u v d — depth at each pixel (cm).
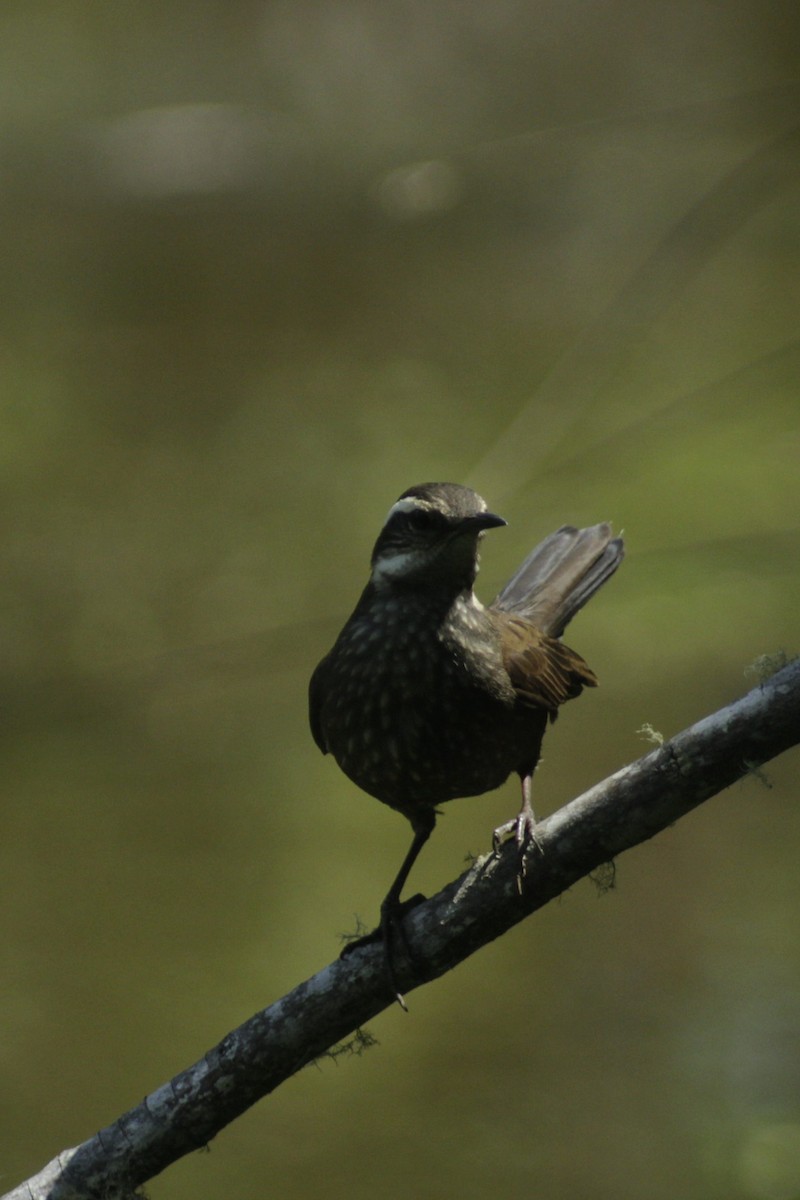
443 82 1800
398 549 741
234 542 1573
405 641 731
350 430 1702
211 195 1853
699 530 1316
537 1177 1059
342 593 1509
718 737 567
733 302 1622
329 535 1589
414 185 1059
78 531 1625
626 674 1449
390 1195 1014
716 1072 1138
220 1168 1052
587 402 1004
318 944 1223
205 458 1702
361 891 1282
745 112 1014
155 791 1396
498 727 741
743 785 1460
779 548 1234
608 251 1714
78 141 1889
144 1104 629
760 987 1223
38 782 1373
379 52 1802
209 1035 1138
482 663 734
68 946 1220
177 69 1861
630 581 1236
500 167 1138
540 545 942
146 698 1396
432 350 1795
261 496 1656
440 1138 1068
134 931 1240
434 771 743
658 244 959
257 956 1205
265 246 1894
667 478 1376
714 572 1231
